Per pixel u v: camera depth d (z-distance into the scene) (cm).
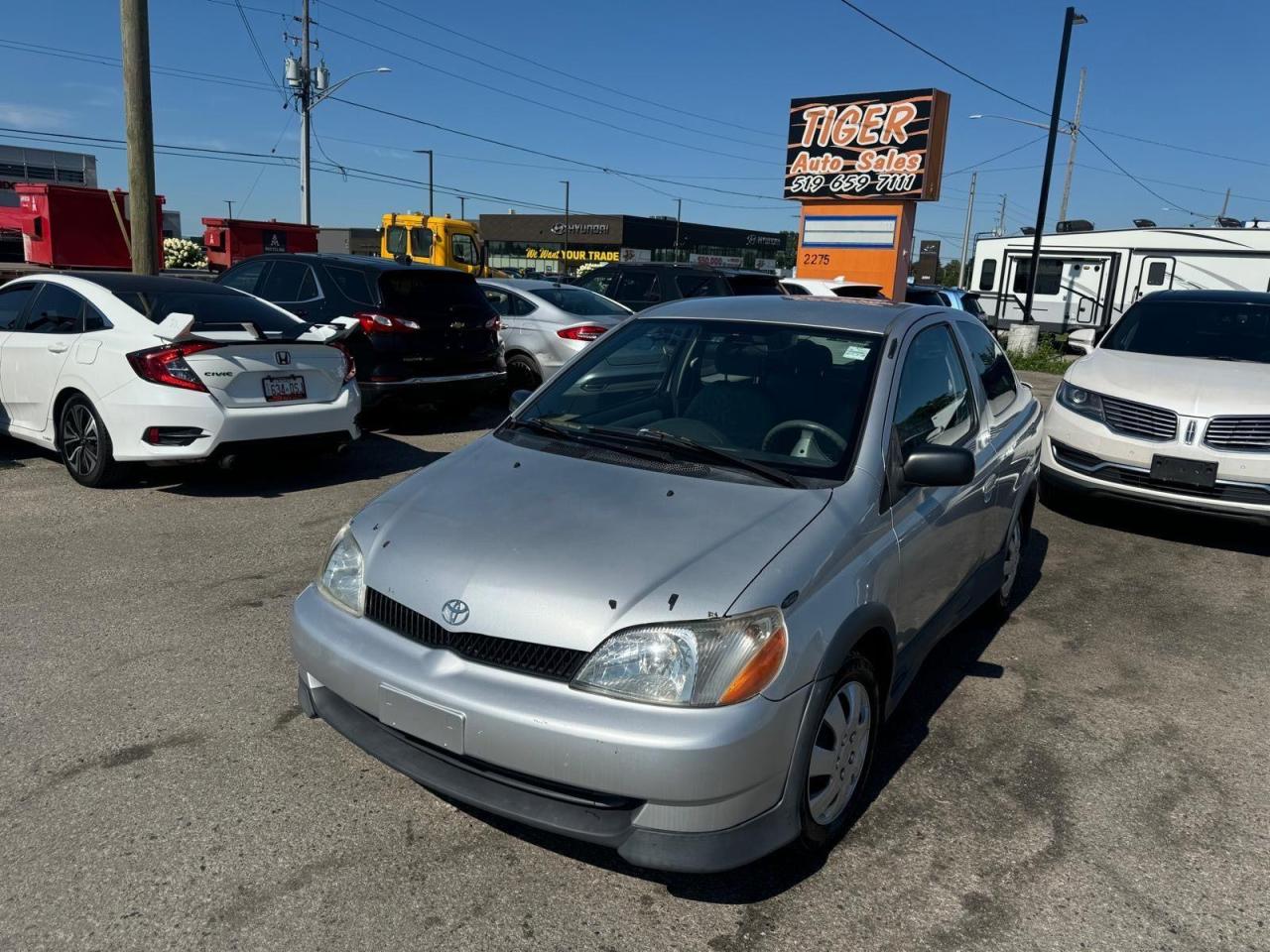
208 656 399
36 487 648
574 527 279
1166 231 2205
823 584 269
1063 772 345
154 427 600
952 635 473
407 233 2503
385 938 246
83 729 339
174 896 258
